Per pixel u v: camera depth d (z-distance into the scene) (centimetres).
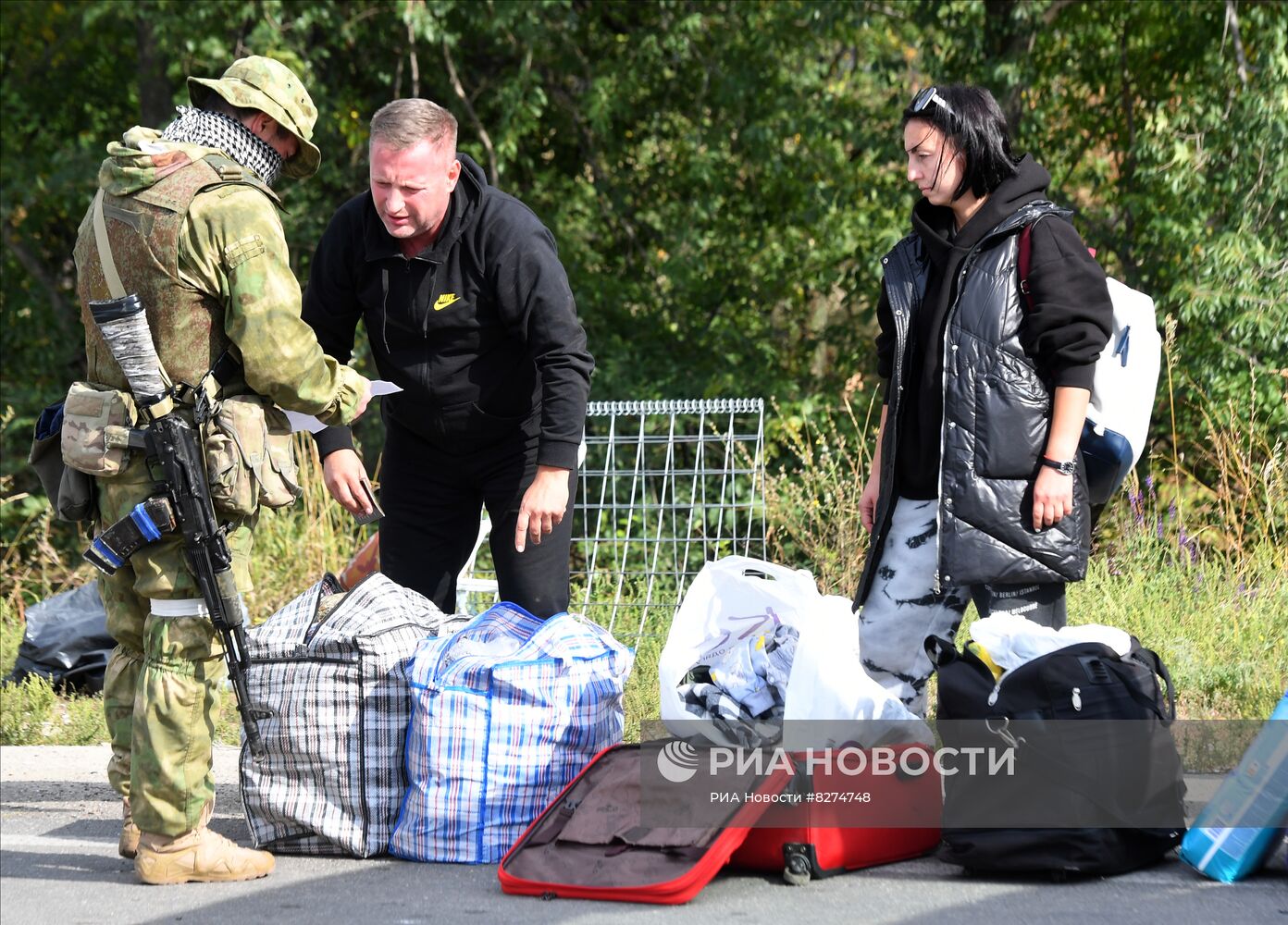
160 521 978
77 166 3741
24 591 2514
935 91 1032
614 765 1040
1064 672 955
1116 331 1027
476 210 1112
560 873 980
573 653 1089
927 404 1052
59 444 1074
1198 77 3200
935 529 1076
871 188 3503
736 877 1006
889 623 1095
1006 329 1010
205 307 988
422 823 1073
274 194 1025
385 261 1127
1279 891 928
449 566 1227
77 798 1342
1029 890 946
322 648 1099
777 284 3716
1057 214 1027
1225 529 1964
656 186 3884
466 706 1063
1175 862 1002
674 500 1995
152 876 1032
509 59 3672
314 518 2339
